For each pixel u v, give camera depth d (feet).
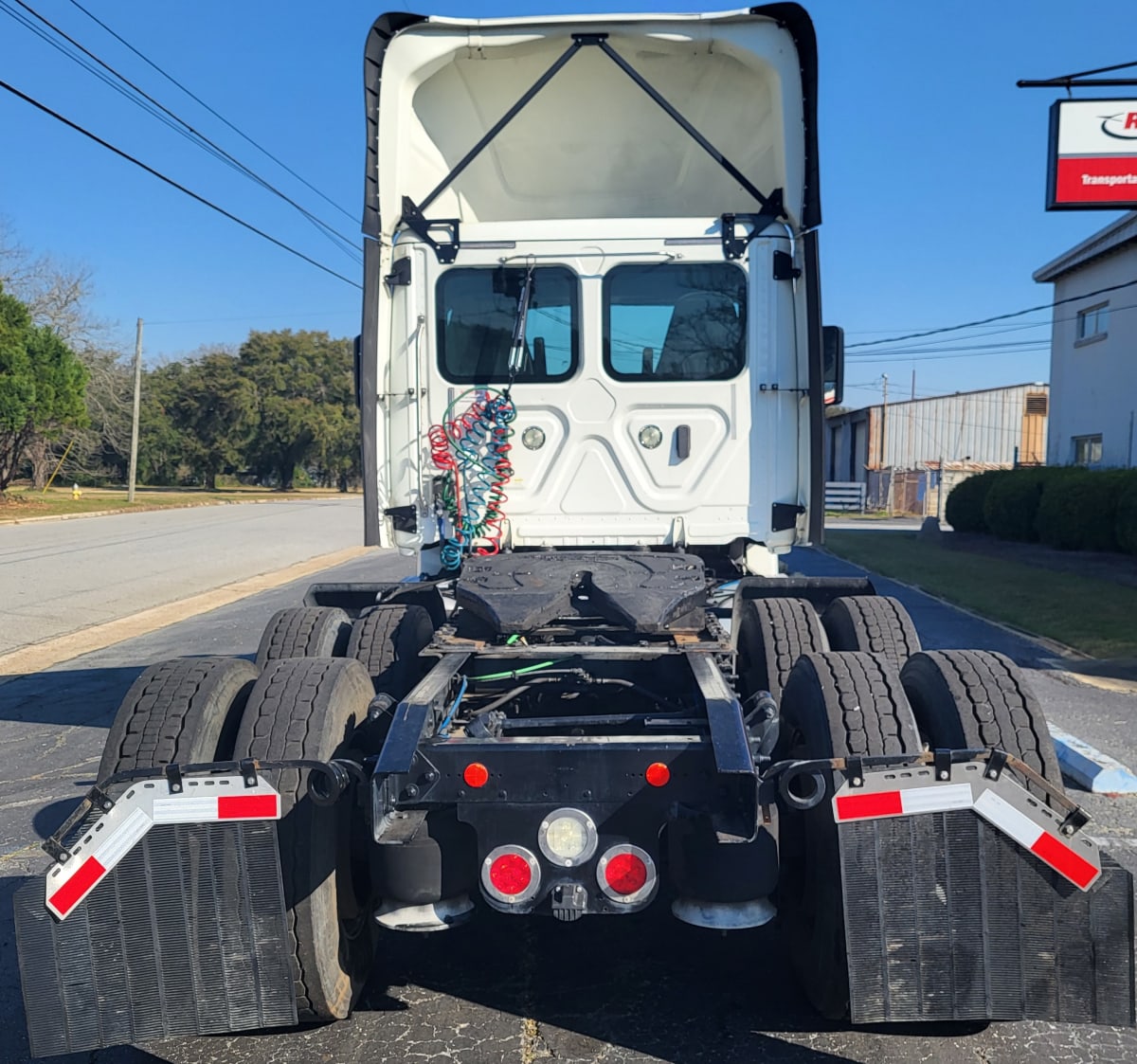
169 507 134.51
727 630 14.84
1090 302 78.95
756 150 18.25
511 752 9.56
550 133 18.61
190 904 9.45
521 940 12.96
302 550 75.36
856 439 165.37
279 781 9.80
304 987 9.90
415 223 17.40
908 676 11.60
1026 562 60.34
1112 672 29.25
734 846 9.54
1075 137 46.83
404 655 14.88
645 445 17.21
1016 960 9.09
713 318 17.19
